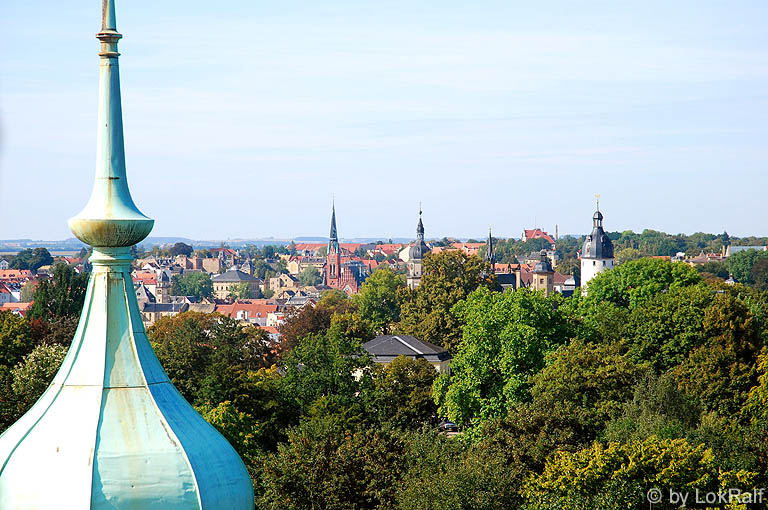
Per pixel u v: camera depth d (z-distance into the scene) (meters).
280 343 185.38
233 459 13.60
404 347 141.62
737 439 63.84
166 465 12.89
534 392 85.81
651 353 101.19
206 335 128.50
